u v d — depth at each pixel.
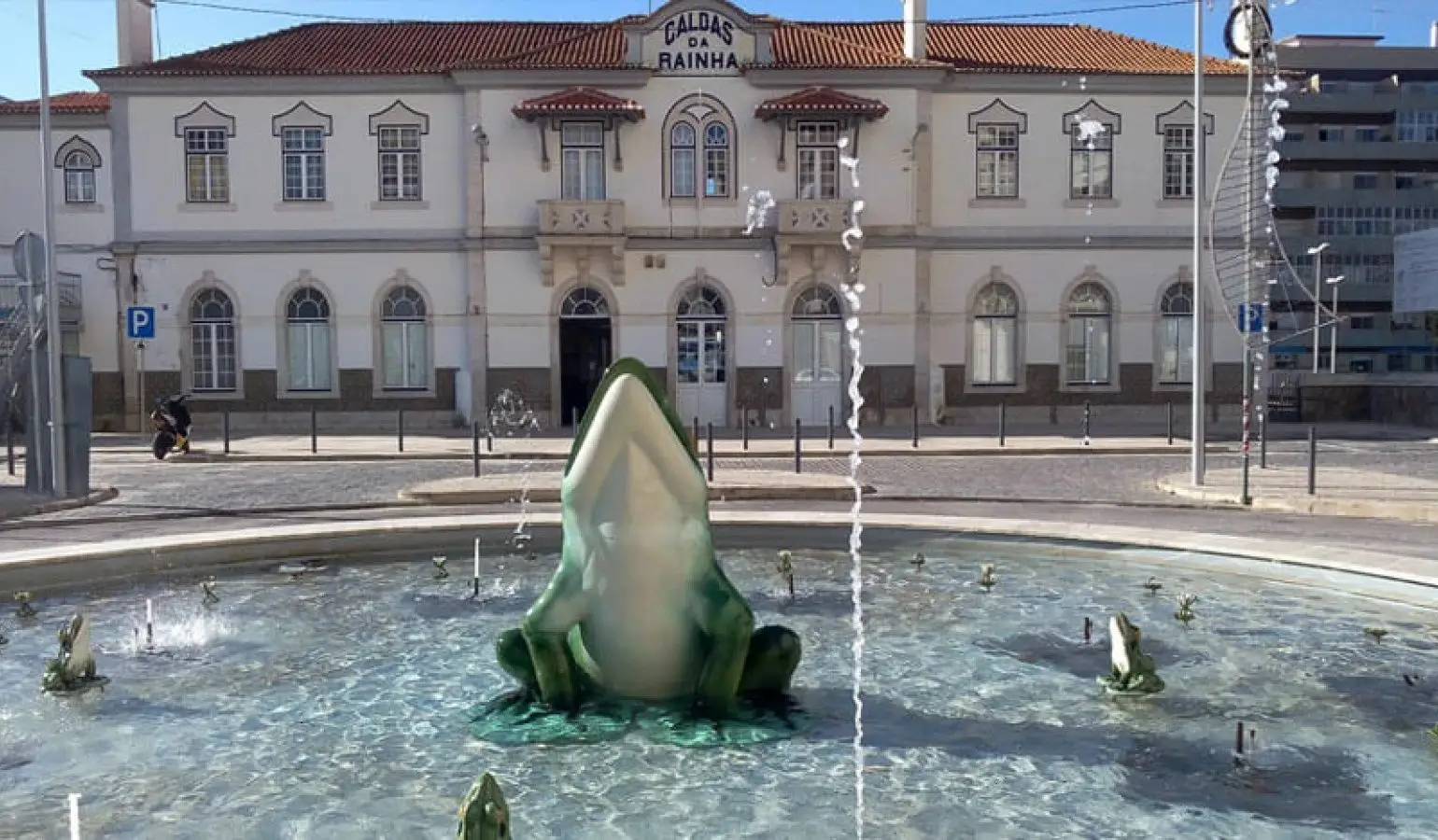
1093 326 31.00
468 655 7.10
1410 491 14.90
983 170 30.50
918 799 4.78
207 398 30.17
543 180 29.67
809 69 29.41
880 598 8.64
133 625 7.93
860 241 29.48
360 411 30.28
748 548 10.69
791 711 5.86
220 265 30.08
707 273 29.84
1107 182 30.72
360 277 30.09
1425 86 73.62
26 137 30.16
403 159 30.03
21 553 9.09
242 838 4.45
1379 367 69.69
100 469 20.11
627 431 5.38
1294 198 70.50
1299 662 6.88
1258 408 30.52
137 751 5.43
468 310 29.92
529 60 29.80
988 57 31.78
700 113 29.61
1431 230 34.91
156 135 29.88
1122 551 9.84
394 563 10.14
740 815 4.61
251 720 5.88
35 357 15.18
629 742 5.35
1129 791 4.88
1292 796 4.84
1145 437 25.56
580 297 30.02
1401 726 5.73
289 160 30.05
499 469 19.75
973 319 30.64
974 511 13.39
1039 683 6.44
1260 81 30.34
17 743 5.55
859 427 29.28
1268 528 12.05
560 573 5.64
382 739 5.55
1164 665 6.81
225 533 10.21
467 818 3.80
